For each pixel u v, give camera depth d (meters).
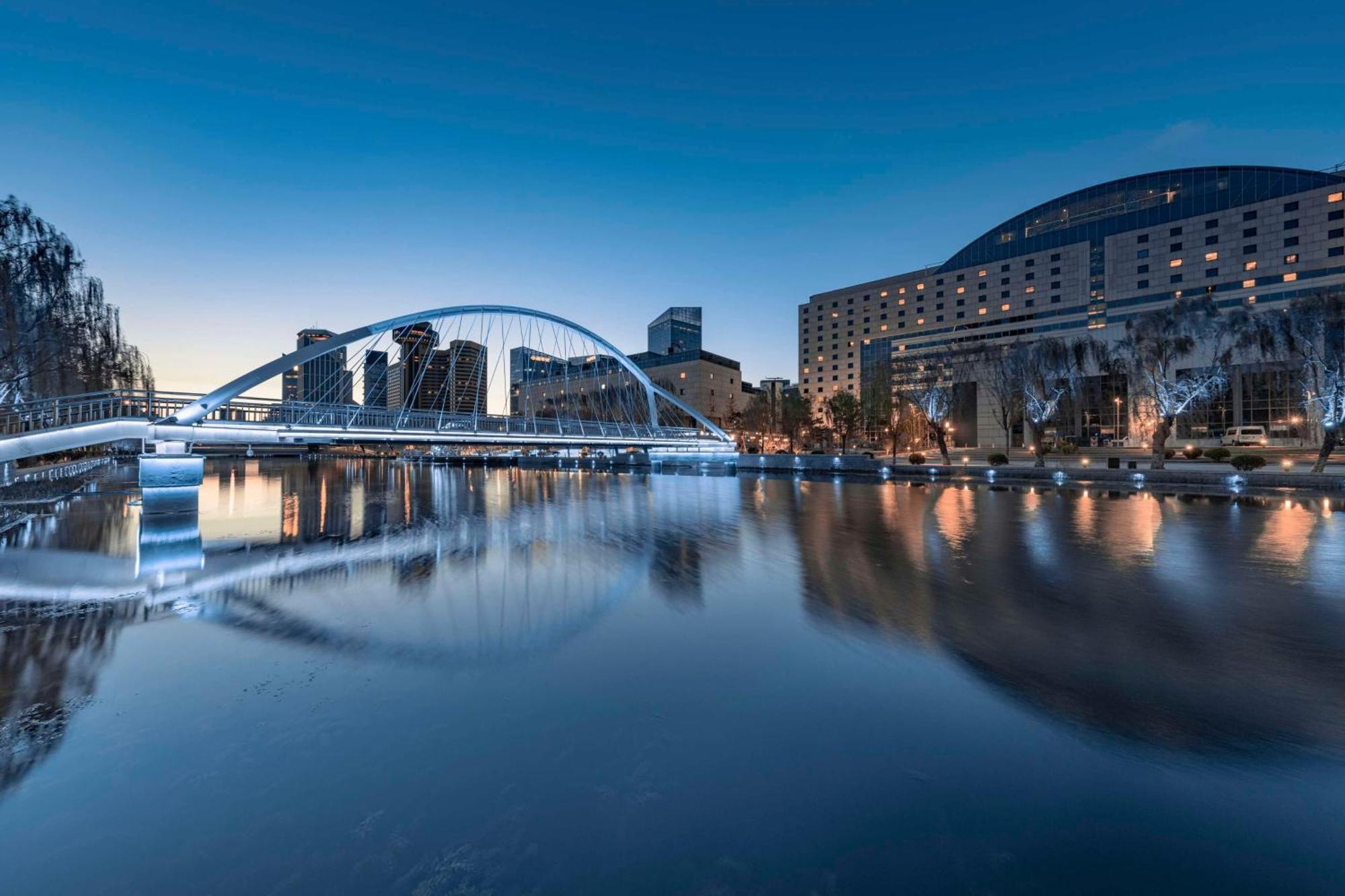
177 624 11.63
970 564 15.77
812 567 15.88
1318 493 28.91
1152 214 71.81
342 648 10.09
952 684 8.12
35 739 6.86
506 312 51.59
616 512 30.30
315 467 92.25
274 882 4.50
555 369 116.25
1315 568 14.69
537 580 15.12
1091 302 76.62
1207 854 4.61
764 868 4.54
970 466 45.53
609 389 100.38
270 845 4.94
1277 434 50.97
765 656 9.32
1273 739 6.47
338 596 13.70
